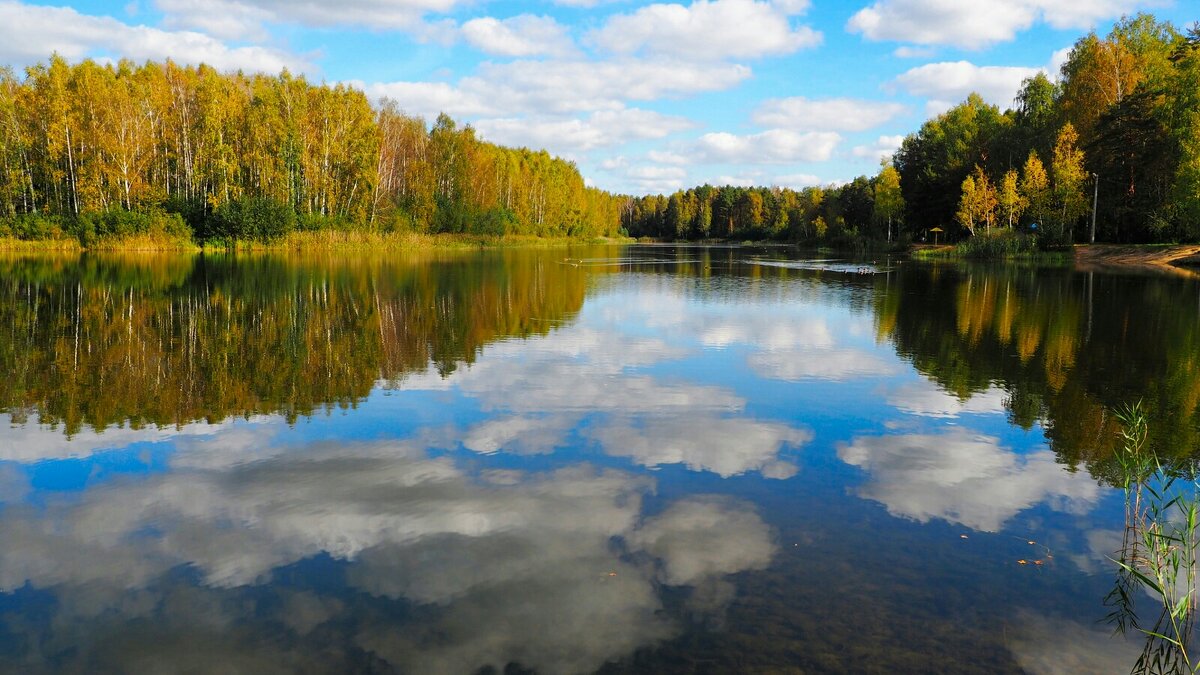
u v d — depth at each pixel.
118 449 8.05
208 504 6.48
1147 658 4.25
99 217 51.31
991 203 61.00
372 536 5.81
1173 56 52.44
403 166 74.88
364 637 4.36
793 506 6.54
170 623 4.53
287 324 17.83
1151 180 51.97
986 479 7.35
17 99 53.47
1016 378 12.27
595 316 20.27
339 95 62.16
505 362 13.34
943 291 29.05
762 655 4.18
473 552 5.52
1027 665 4.14
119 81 57.41
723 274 40.22
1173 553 5.04
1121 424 9.46
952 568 5.36
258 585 5.02
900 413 9.91
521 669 4.02
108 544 5.68
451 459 7.75
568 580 5.08
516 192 97.62
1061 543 5.85
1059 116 62.09
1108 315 20.95
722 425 9.20
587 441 8.45
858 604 4.80
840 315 20.88
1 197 53.47
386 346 14.95
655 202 190.38
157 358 13.34
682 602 4.79
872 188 95.81
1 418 9.30
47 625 4.52
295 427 8.98
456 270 38.84
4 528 5.98
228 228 54.31
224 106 57.19
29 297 23.05
